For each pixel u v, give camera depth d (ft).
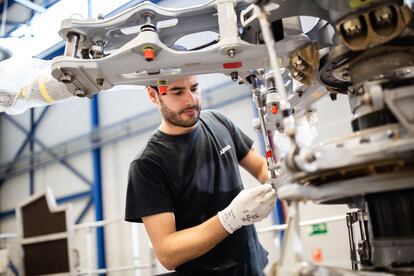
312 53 2.44
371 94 1.74
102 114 13.82
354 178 1.77
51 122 15.62
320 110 7.84
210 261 3.79
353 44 2.13
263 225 8.63
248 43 2.41
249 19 2.32
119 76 2.77
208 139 4.13
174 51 2.46
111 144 13.37
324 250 7.30
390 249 2.04
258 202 2.87
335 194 1.74
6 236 9.80
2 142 17.35
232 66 2.67
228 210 3.02
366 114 2.07
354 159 1.62
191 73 2.78
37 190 15.67
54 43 8.02
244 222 2.95
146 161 3.83
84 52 2.77
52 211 9.48
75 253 9.12
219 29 2.50
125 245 12.36
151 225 3.62
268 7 2.28
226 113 10.32
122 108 13.29
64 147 14.85
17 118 16.97
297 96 3.18
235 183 4.08
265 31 1.82
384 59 2.20
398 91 1.72
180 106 3.75
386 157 1.62
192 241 3.19
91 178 13.91
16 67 3.52
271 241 8.44
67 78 2.63
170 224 3.62
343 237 7.18
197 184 3.84
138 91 12.92
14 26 9.02
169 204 3.73
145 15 2.52
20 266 9.66
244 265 3.83
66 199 14.38
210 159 4.02
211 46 2.45
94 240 12.58
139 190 3.73
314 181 1.91
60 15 8.16
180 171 3.85
